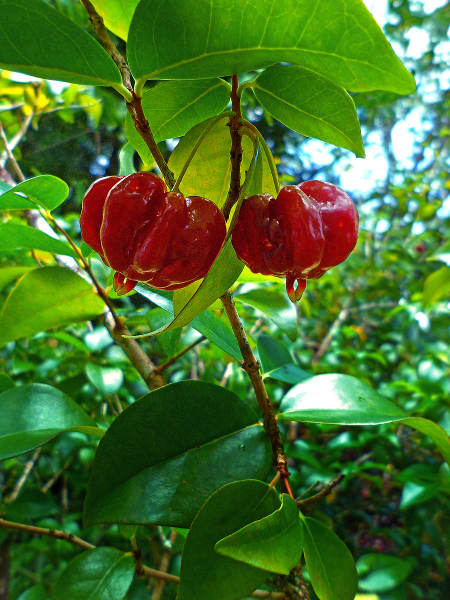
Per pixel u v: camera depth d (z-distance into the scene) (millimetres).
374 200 639
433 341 434
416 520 316
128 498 90
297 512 88
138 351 136
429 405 296
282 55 75
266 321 308
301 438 355
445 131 640
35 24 74
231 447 100
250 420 105
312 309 500
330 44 71
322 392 122
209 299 75
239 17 72
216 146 96
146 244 78
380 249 552
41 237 125
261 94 88
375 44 69
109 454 92
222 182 99
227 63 78
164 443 96
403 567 217
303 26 71
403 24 599
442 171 631
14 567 328
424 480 251
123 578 126
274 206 84
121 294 89
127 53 77
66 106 290
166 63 78
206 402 101
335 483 104
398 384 320
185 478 94
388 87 74
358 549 355
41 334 272
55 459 293
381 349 443
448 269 193
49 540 296
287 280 90
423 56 675
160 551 223
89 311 145
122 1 96
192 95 97
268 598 132
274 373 150
